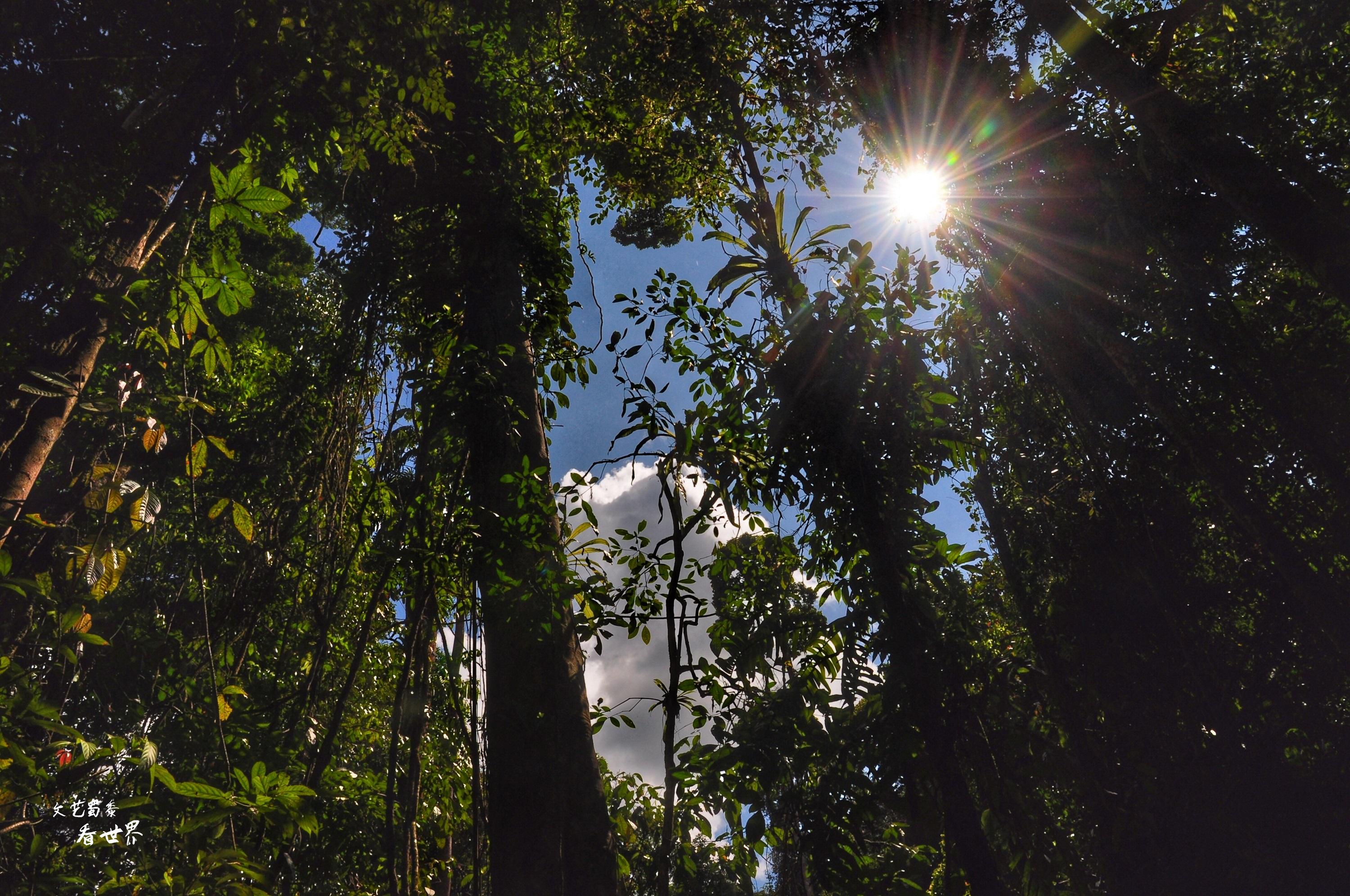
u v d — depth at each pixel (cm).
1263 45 783
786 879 551
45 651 352
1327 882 596
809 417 632
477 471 624
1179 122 685
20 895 285
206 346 318
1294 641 735
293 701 519
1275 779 660
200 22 475
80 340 376
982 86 885
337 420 670
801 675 607
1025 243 914
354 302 738
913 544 643
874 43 895
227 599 555
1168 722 719
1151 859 633
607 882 525
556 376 778
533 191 892
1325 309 775
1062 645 806
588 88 1116
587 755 574
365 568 592
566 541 527
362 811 530
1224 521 799
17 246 403
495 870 539
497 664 603
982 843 552
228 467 651
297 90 520
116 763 285
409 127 600
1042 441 931
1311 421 752
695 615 444
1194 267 791
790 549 667
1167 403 788
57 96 427
